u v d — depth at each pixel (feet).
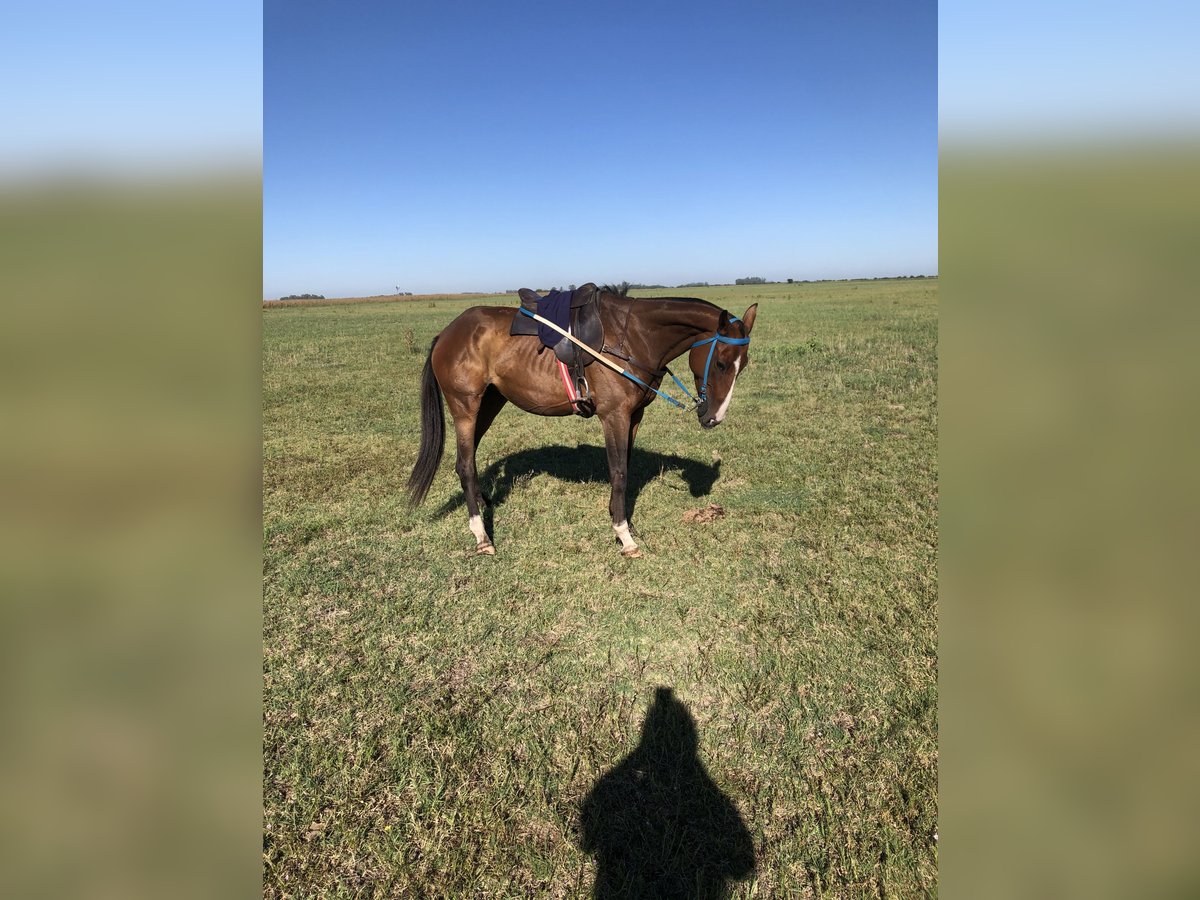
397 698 10.97
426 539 17.16
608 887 7.79
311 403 35.78
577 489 20.71
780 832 8.39
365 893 7.79
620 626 12.96
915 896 7.53
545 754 9.74
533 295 15.93
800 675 11.28
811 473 21.54
